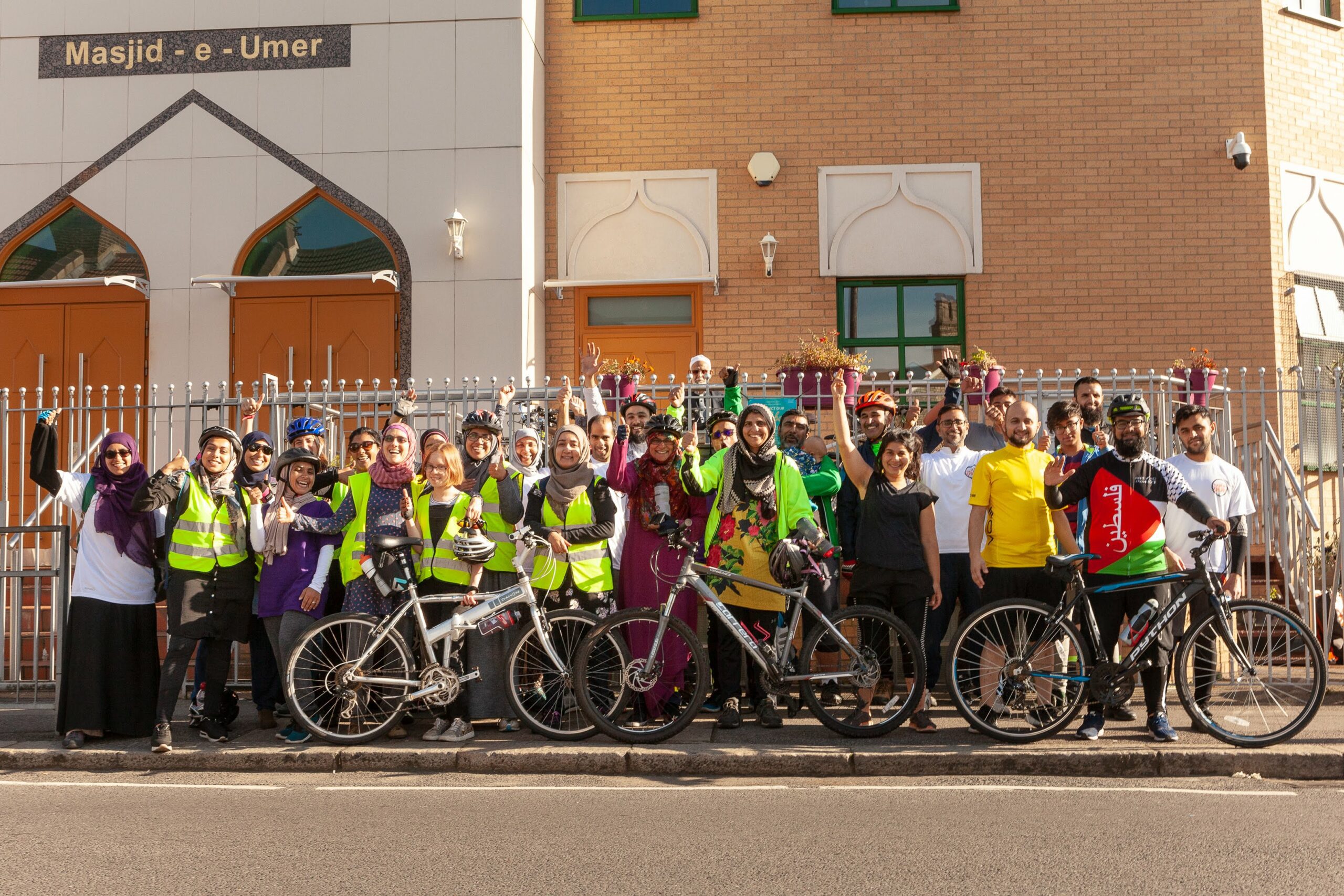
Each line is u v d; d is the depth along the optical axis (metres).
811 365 9.62
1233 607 6.31
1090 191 12.56
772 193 12.73
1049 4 12.67
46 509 10.16
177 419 11.71
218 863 4.41
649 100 12.84
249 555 6.98
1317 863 4.29
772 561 6.54
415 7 11.97
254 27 11.99
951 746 6.31
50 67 12.12
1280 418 8.74
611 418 8.17
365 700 6.62
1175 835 4.71
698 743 6.46
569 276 12.73
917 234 12.64
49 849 4.63
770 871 4.25
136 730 6.90
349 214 11.95
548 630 6.68
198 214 11.94
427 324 11.77
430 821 5.07
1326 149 12.95
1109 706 6.41
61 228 12.16
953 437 7.61
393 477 6.87
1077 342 12.48
